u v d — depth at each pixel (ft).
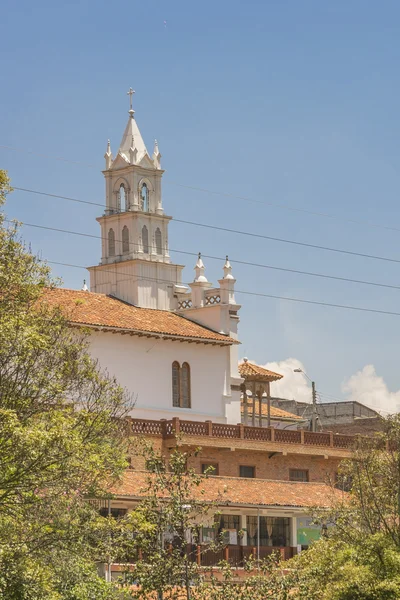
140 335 238.89
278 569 134.82
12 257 137.08
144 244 281.13
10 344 124.67
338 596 156.04
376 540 162.71
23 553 123.95
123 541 136.67
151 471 132.26
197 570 128.98
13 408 124.67
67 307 231.91
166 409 243.40
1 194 137.69
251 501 214.48
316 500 226.38
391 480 174.09
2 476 118.73
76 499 135.33
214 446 231.30
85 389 154.10
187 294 271.90
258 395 279.90
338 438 253.44
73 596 133.18
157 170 289.74
